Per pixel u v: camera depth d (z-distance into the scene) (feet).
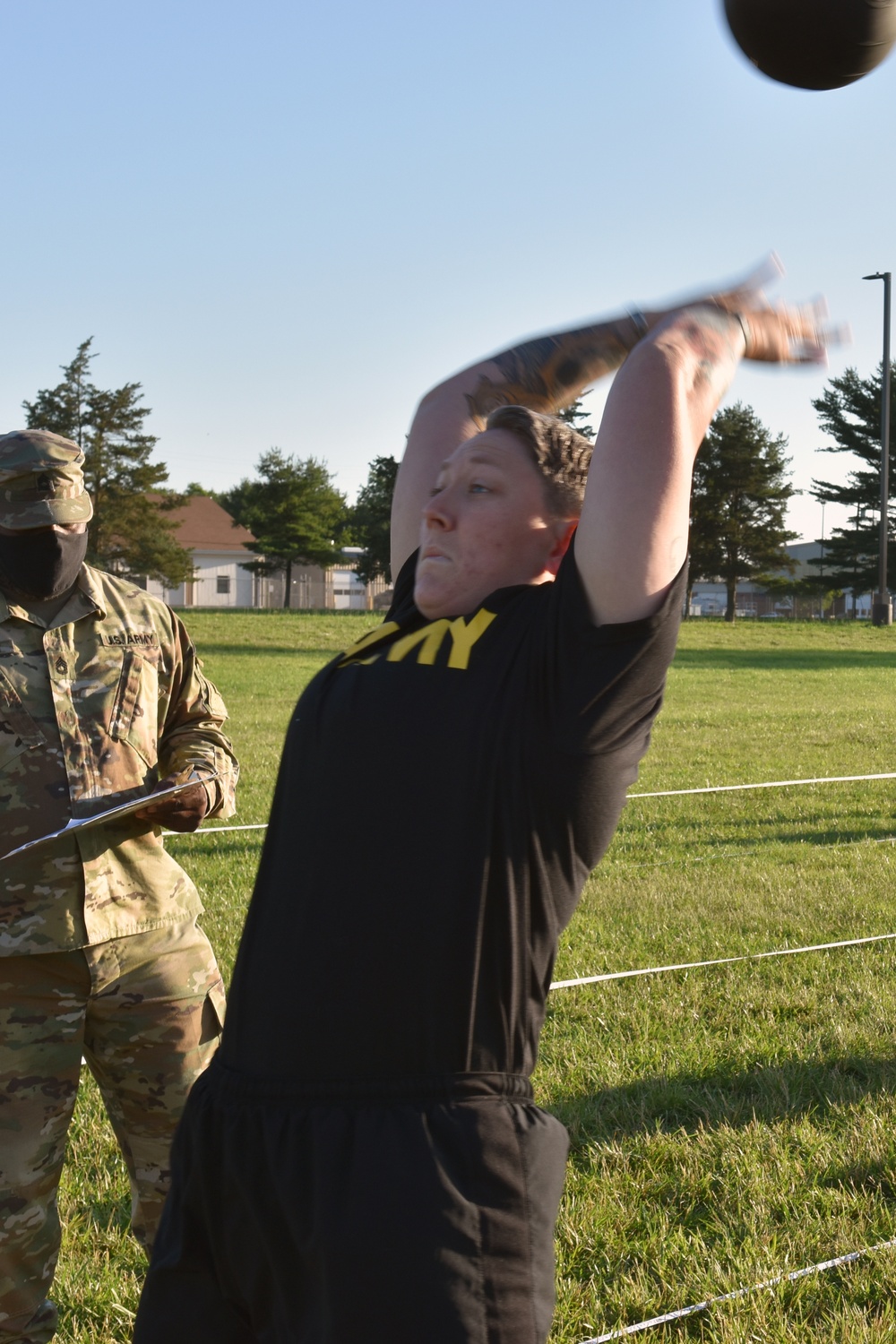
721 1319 9.71
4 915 8.99
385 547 220.43
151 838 9.81
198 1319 5.37
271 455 226.99
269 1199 4.85
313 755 5.23
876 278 139.44
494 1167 4.67
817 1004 17.70
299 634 131.75
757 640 138.10
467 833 4.85
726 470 201.36
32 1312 9.02
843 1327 9.57
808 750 50.29
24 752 9.32
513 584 5.45
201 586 242.17
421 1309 4.43
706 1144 12.87
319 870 5.00
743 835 31.91
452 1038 4.78
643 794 37.22
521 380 6.59
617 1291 10.21
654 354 4.73
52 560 9.50
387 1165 4.59
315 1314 4.73
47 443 9.59
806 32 5.23
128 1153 9.74
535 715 4.85
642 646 4.64
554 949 5.18
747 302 5.15
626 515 4.53
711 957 20.26
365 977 4.81
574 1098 14.19
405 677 5.14
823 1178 12.25
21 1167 8.87
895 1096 14.19
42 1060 9.02
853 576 206.28
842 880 26.20
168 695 10.30
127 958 9.36
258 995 5.10
